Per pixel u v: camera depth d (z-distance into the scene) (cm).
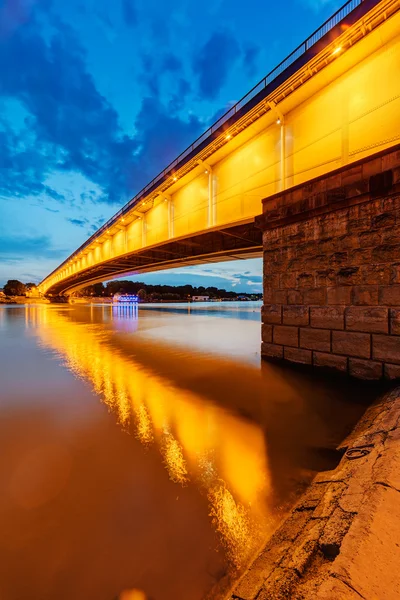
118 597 214
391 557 181
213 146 1644
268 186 1429
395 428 389
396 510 223
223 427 527
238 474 379
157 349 1388
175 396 705
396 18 898
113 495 336
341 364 781
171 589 220
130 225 3144
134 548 260
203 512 307
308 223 867
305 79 1157
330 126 1143
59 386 796
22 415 589
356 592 161
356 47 998
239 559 246
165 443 468
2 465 402
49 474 380
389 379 682
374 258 718
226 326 2553
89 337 1836
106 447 454
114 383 822
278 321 962
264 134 1440
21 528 284
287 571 201
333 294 802
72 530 282
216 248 2430
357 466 332
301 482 361
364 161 745
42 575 234
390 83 972
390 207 691
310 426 530
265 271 1015
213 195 1836
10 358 1184
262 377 841
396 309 676
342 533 217
